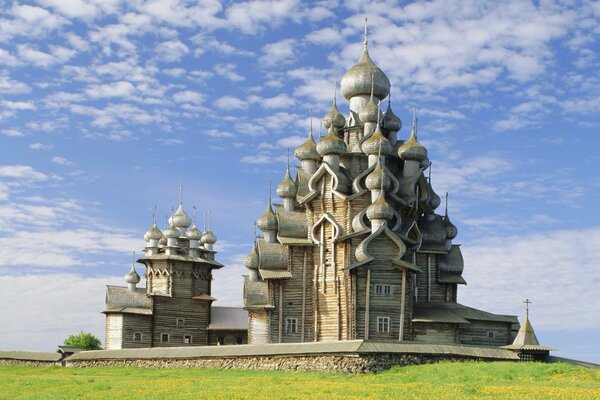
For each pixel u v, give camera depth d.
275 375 61.38
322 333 83.06
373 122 92.06
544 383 50.03
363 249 79.62
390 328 79.25
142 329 107.00
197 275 113.25
